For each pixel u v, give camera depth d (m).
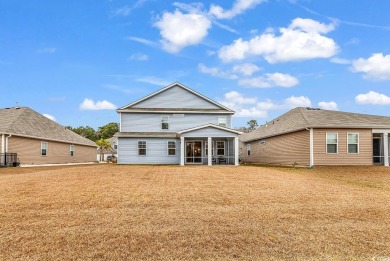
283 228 6.07
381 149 24.06
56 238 5.41
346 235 5.68
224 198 9.07
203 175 15.36
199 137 25.81
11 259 4.50
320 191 10.63
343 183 13.30
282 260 4.50
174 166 23.59
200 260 4.48
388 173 17.83
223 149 29.20
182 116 29.27
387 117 24.91
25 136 27.33
